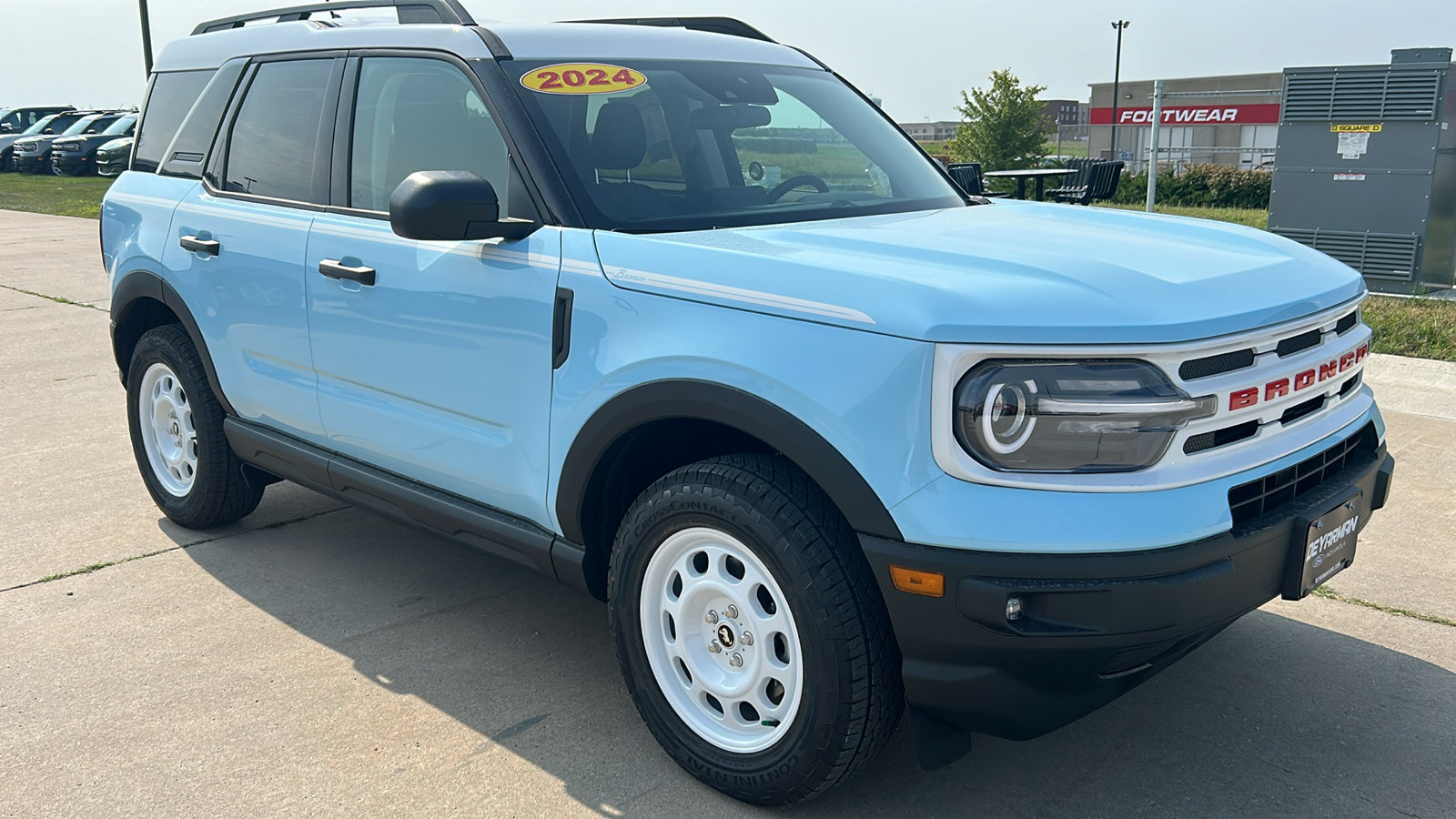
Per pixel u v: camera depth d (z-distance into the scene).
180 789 2.77
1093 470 2.22
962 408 2.21
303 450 3.81
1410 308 8.52
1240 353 2.39
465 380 3.12
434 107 3.33
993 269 2.43
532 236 2.95
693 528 2.64
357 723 3.07
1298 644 3.47
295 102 3.84
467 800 2.72
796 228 2.95
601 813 2.68
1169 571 2.20
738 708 2.71
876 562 2.31
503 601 3.89
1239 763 2.85
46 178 29.94
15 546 4.38
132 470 5.33
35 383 7.12
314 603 3.86
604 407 2.73
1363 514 2.74
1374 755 2.87
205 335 4.09
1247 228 3.23
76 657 3.46
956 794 2.74
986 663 2.28
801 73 3.92
